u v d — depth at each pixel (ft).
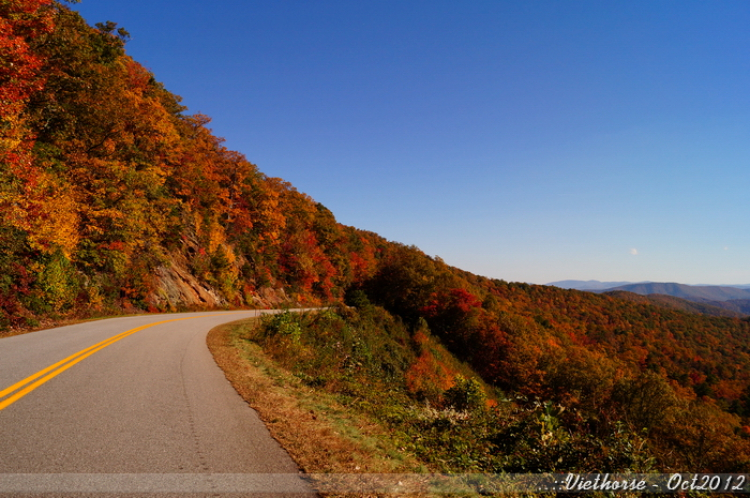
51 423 13.56
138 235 87.20
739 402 241.76
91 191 76.84
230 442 13.53
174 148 115.34
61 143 74.28
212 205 147.13
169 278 99.40
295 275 200.44
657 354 378.73
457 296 196.75
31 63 38.75
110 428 13.61
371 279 234.38
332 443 14.98
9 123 43.80
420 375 86.94
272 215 189.57
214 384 21.95
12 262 47.39
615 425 17.92
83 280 65.31
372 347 81.20
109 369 22.88
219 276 128.47
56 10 67.00
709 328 596.70
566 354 189.88
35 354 25.72
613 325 510.17
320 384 28.02
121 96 88.38
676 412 74.28
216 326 57.41
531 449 16.99
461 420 21.88
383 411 22.53
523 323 206.18
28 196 48.52
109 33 132.46
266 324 50.42
